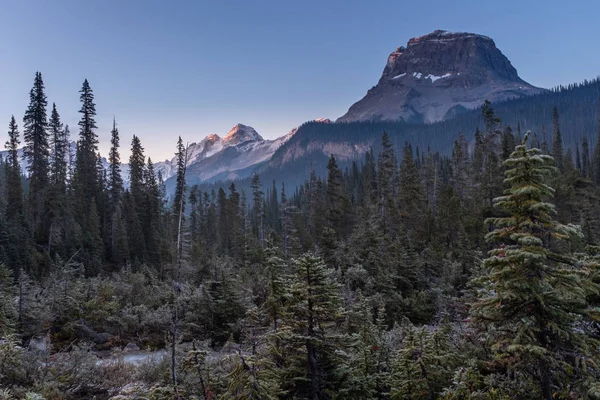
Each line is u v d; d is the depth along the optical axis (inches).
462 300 841.5
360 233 1835.6
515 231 333.4
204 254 1759.4
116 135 2620.6
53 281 1103.0
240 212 3159.5
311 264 439.8
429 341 448.8
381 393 477.4
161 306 1096.2
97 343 942.4
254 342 398.0
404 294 1379.2
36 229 1951.3
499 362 355.9
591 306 352.5
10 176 1991.9
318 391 420.2
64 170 2416.3
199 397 417.7
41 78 2084.2
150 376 596.7
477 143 2834.6
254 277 1384.1
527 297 301.3
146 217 2503.7
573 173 2410.2
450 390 380.2
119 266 2005.4
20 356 575.2
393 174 2800.2
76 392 568.4
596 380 294.7
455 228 1905.8
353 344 454.0
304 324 428.8
